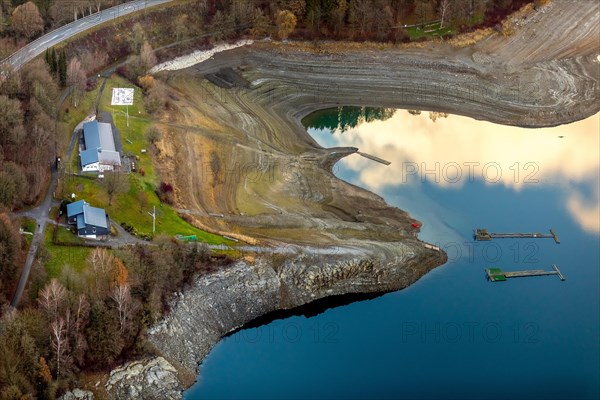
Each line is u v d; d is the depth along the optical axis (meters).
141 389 170.75
